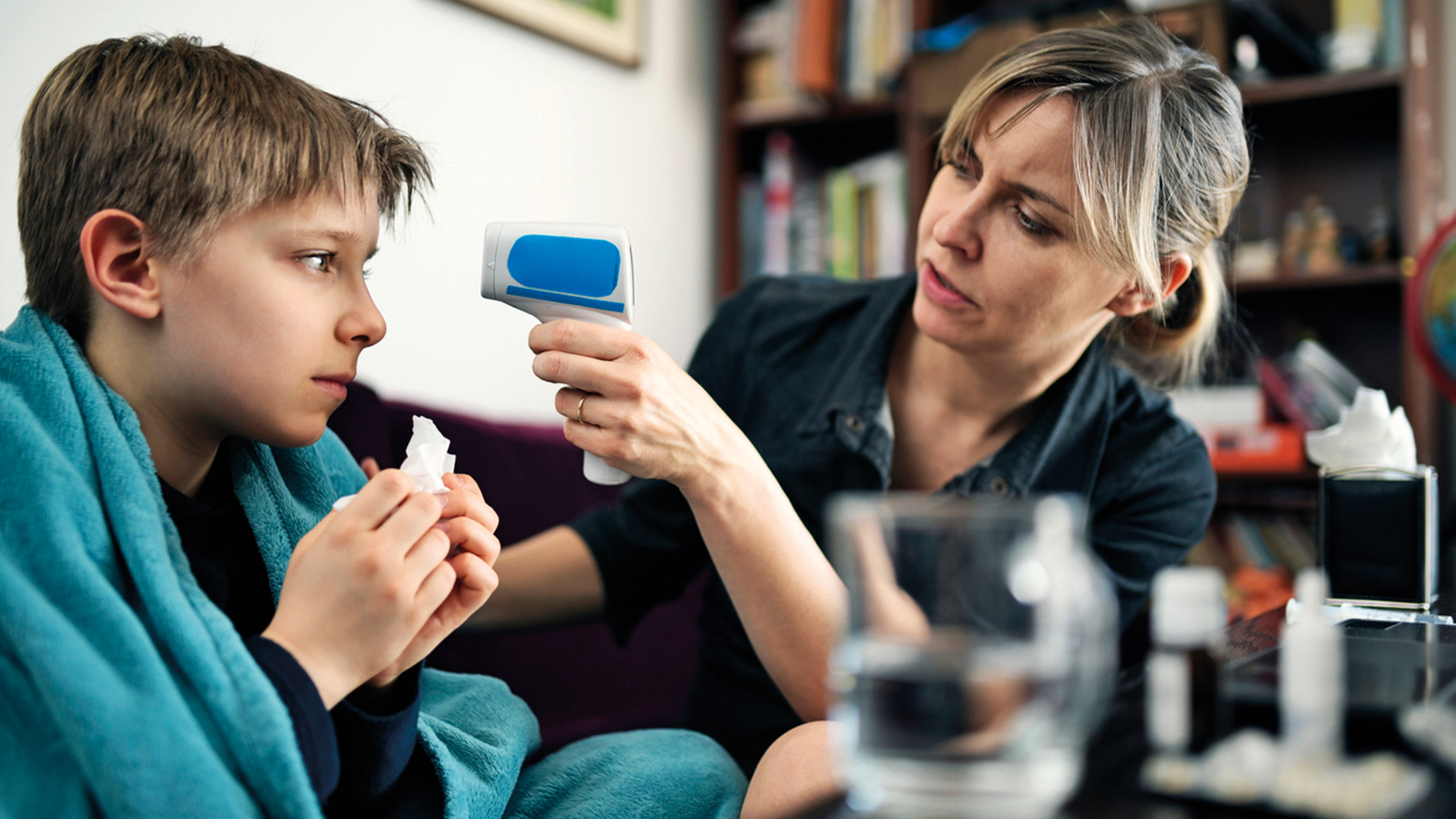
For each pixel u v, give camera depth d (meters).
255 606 0.72
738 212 2.24
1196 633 0.42
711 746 0.79
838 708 0.37
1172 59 0.87
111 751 0.47
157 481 0.62
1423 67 1.73
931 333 0.88
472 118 1.66
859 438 0.97
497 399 1.69
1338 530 0.82
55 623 0.50
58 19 1.12
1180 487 1.02
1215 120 0.87
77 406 0.61
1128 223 0.79
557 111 1.83
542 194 1.80
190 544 0.67
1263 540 1.88
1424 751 0.39
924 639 0.35
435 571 0.58
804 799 0.56
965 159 0.84
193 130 0.61
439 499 0.63
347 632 0.55
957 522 0.35
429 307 1.58
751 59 2.25
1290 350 1.91
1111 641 0.54
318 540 0.57
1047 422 0.98
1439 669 0.52
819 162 2.37
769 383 1.06
